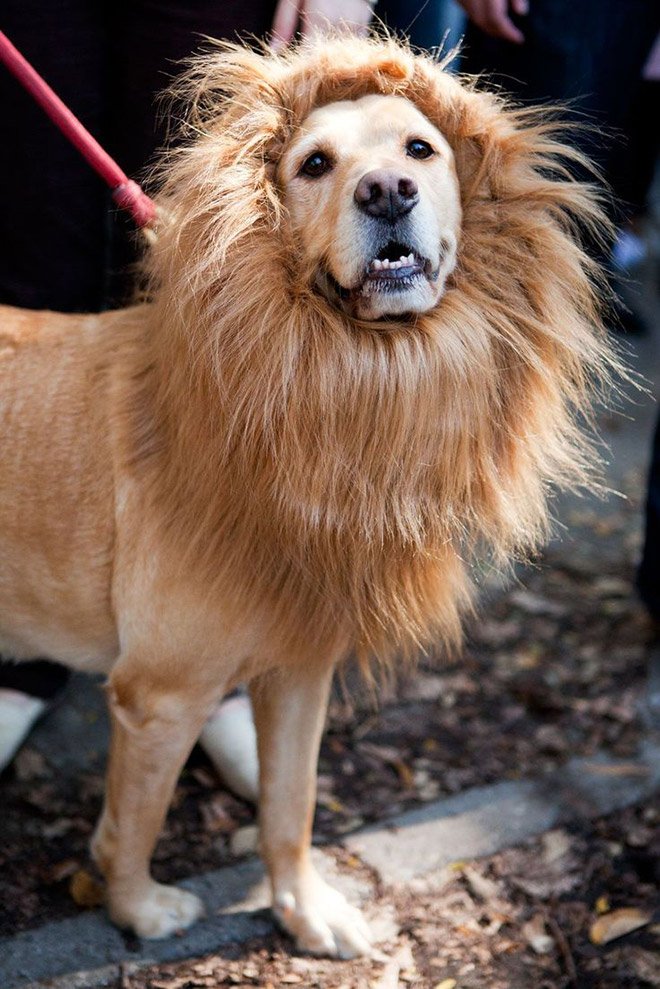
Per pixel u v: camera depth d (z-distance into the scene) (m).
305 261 1.75
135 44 2.32
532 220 1.82
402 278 1.71
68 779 2.62
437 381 1.74
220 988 2.08
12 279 2.55
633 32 3.13
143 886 2.17
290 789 2.15
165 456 1.88
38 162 2.41
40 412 1.98
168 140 2.07
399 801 2.62
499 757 2.77
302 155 1.76
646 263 5.55
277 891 2.21
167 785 2.05
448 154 1.82
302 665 1.99
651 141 4.55
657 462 3.06
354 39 1.87
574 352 1.84
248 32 2.28
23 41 2.31
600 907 2.33
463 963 2.18
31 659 2.21
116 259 2.70
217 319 1.70
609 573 3.61
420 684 3.04
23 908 2.24
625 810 2.60
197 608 1.87
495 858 2.44
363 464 1.75
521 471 1.87
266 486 1.76
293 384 1.70
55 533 1.98
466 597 2.09
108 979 2.08
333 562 1.81
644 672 3.11
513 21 3.07
